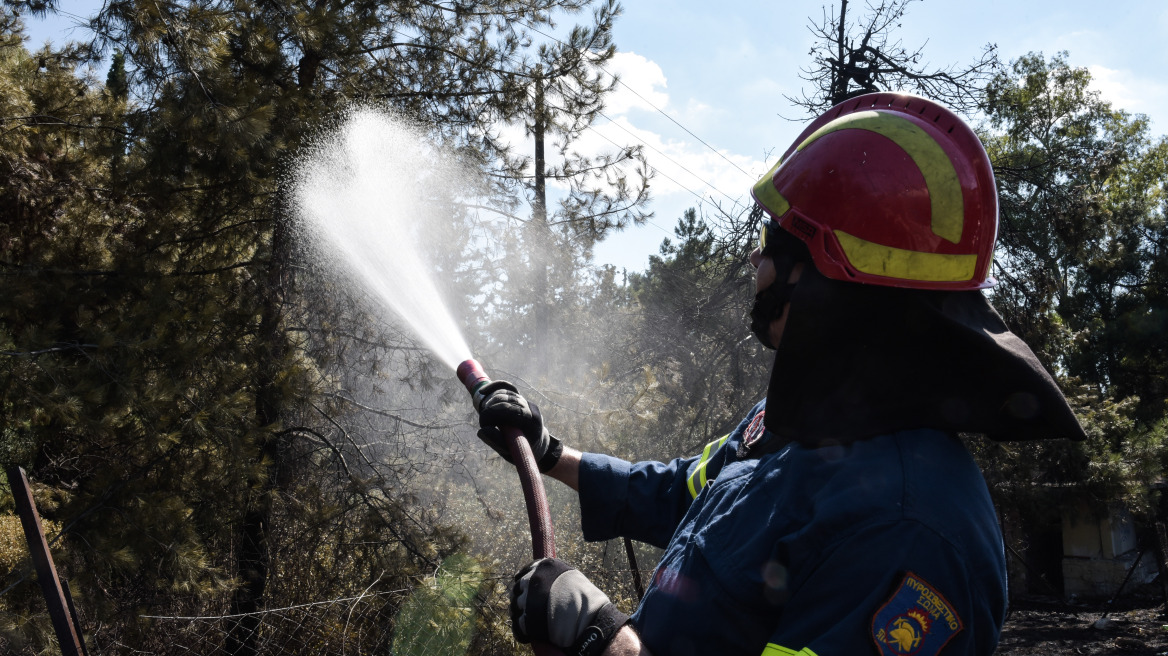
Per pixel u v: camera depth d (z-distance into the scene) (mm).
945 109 1335
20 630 4363
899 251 1189
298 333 6047
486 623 5211
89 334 4855
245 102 4906
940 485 1066
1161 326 25172
